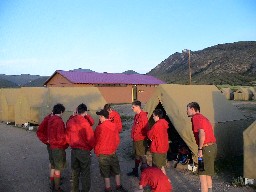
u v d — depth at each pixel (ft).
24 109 62.64
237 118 36.17
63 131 23.03
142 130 27.48
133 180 27.25
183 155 32.19
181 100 33.30
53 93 54.08
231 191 24.49
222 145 33.37
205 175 21.56
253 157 25.62
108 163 23.07
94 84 124.36
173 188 25.34
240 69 344.90
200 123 21.29
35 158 36.29
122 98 132.46
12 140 48.75
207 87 38.32
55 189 23.20
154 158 24.52
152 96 34.68
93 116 51.83
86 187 22.09
